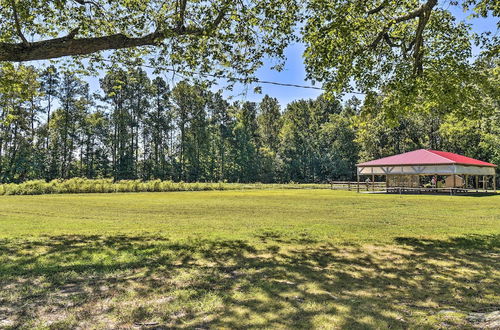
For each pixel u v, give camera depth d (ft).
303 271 15.85
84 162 189.06
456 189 87.66
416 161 95.45
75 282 14.16
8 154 152.87
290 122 220.02
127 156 183.93
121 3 28.35
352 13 26.78
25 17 26.02
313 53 27.45
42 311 10.97
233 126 208.54
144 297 12.30
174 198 70.85
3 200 63.93
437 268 16.46
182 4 24.06
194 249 20.68
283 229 28.71
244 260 18.01
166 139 199.11
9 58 19.06
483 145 113.80
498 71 38.88
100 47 21.27
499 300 12.03
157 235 25.81
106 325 9.87
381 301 11.89
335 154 194.18
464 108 31.09
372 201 60.90
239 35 27.20
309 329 9.51
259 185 138.10
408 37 31.65
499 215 39.19
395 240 23.71
